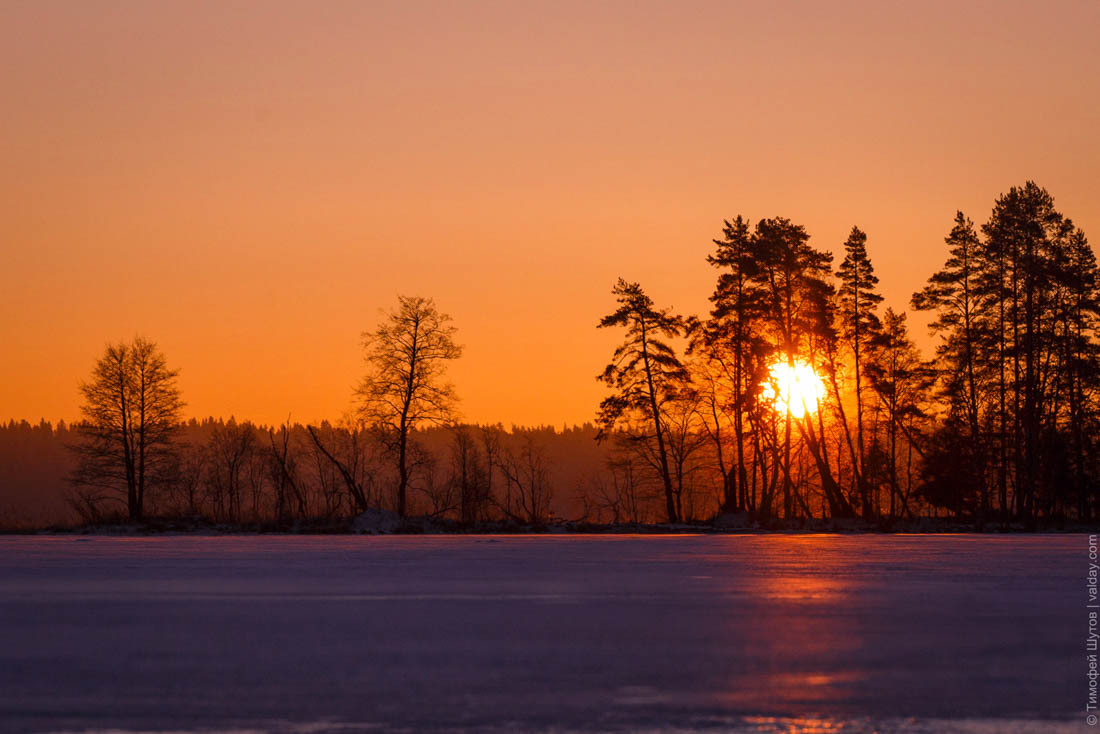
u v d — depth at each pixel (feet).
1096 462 297.12
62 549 190.49
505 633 82.38
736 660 70.95
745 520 290.15
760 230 293.84
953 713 56.85
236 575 130.41
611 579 123.54
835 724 54.80
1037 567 139.33
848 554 168.45
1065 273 284.82
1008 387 292.81
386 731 53.93
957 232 296.51
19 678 66.74
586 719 55.93
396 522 278.87
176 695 61.87
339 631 83.87
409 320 298.76
